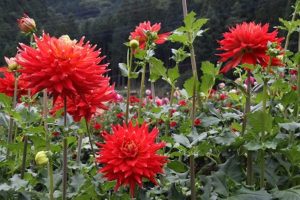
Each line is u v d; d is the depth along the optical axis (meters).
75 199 0.97
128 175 0.87
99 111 1.14
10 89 1.26
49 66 0.84
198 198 1.06
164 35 1.30
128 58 1.23
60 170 1.21
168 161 1.01
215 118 1.01
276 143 0.94
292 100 1.07
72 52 0.85
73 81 0.85
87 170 1.14
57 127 1.03
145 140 0.88
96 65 0.86
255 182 1.07
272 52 0.97
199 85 1.00
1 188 0.95
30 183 1.08
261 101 1.12
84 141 1.35
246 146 0.94
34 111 1.15
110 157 0.88
